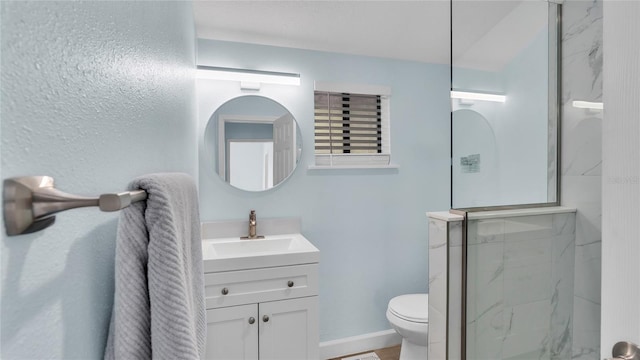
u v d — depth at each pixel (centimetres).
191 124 153
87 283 31
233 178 212
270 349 166
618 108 68
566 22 131
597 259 121
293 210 224
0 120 18
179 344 35
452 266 137
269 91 218
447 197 256
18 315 20
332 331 230
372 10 177
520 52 134
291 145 222
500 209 131
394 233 246
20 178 20
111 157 36
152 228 35
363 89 236
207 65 205
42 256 23
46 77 23
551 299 129
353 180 236
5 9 19
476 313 135
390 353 231
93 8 31
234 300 161
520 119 133
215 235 206
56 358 25
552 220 130
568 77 130
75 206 22
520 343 130
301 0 166
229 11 174
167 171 77
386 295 243
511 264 131
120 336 33
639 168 64
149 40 56
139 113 49
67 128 26
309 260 173
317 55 227
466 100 136
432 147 254
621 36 67
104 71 34
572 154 130
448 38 211
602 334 71
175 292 35
